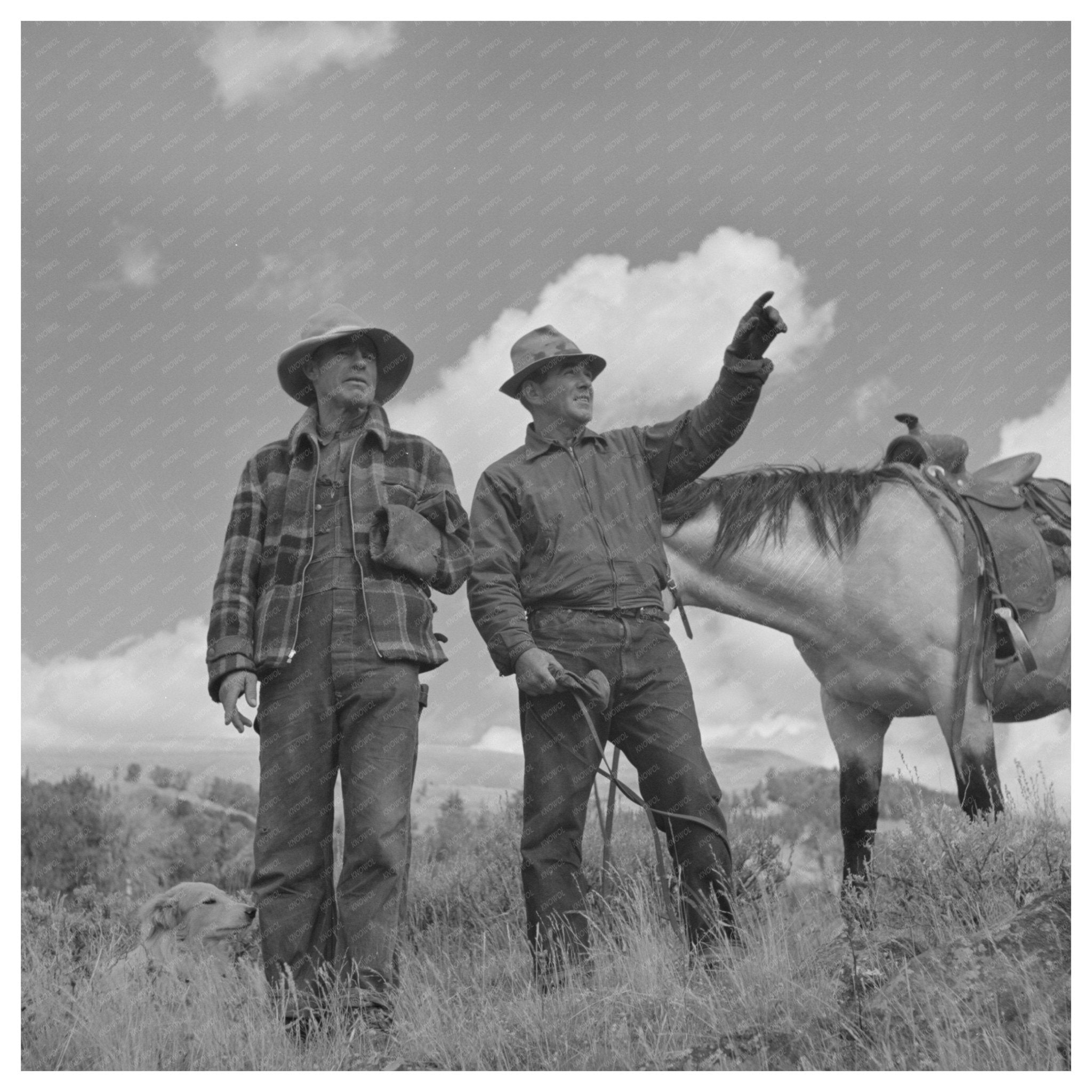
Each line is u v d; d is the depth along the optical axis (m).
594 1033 3.51
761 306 4.29
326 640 3.94
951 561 5.45
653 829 4.21
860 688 5.61
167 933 4.52
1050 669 5.85
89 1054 3.58
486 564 4.34
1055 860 4.10
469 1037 3.54
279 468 4.21
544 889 4.13
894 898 4.17
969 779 5.31
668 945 4.06
